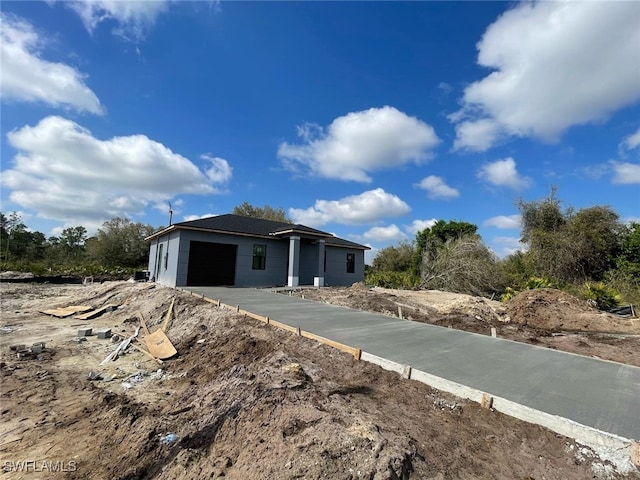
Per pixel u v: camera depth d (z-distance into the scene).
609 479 2.69
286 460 2.71
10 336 9.34
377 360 5.23
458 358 5.44
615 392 4.17
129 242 39.69
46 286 22.97
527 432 3.37
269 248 19.02
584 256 20.61
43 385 5.67
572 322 11.05
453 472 2.73
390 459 2.62
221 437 3.29
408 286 22.69
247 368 4.69
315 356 5.78
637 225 20.19
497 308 13.25
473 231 32.19
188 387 5.42
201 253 16.59
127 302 13.81
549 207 23.52
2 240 42.19
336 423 3.13
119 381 6.00
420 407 3.90
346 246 22.66
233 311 9.41
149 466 3.15
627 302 15.23
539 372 4.88
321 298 13.17
